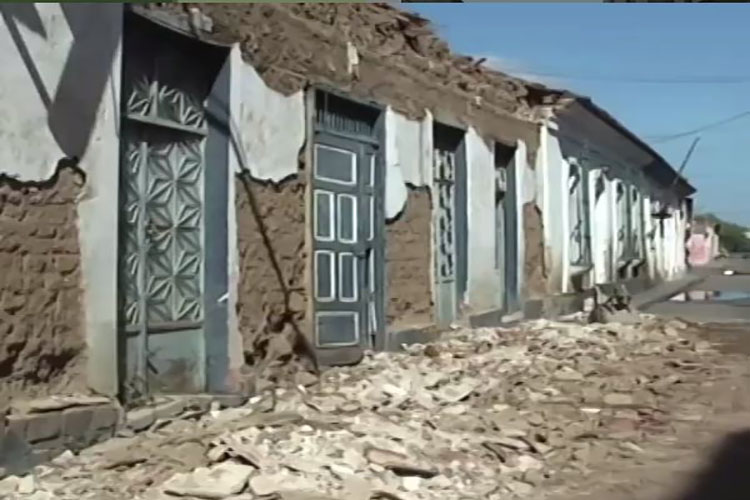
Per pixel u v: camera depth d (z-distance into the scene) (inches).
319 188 428.5
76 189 285.4
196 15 340.2
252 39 372.8
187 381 348.8
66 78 280.2
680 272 1768.0
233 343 357.1
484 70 661.3
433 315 536.4
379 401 366.0
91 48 289.4
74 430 276.8
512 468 293.3
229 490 243.0
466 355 489.4
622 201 1140.5
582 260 900.0
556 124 791.7
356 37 467.8
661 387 437.1
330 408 345.7
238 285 361.1
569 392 415.5
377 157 480.4
